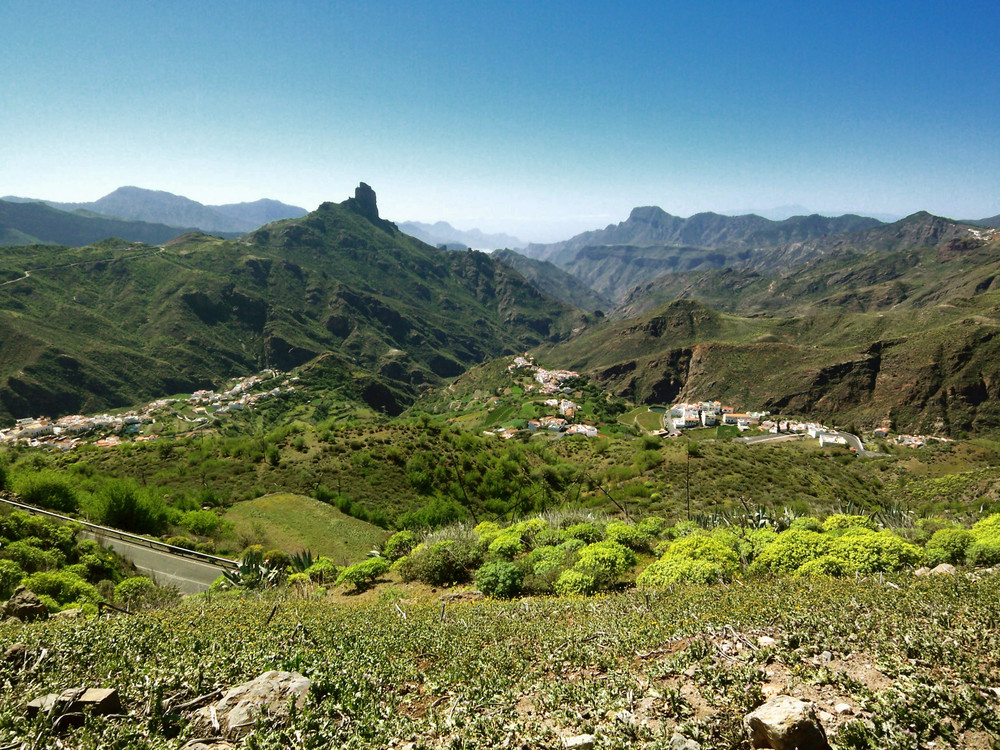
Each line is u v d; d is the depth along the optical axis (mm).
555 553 15695
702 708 5262
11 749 4789
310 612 11438
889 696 4695
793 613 7527
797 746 4117
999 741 4055
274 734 4910
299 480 49188
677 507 37750
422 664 7812
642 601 10289
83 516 32250
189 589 22078
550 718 5504
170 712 5742
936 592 7688
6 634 8117
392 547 21719
